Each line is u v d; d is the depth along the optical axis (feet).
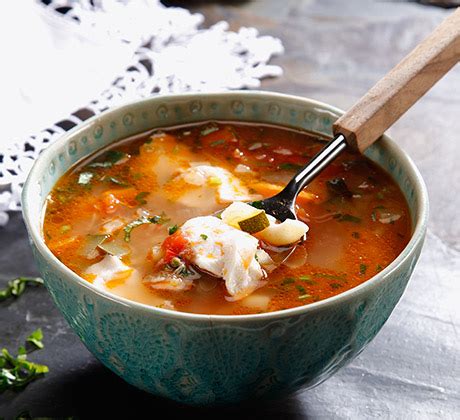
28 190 1.57
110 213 1.64
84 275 1.53
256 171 1.74
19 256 1.90
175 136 1.79
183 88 2.25
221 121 1.82
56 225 1.61
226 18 2.56
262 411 1.59
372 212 1.64
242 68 2.35
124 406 1.59
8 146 2.07
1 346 1.72
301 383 1.48
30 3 2.35
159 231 1.61
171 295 1.50
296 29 2.54
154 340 1.40
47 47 2.29
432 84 1.67
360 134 1.64
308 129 1.79
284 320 1.36
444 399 1.63
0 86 2.16
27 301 1.81
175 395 1.49
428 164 2.14
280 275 1.53
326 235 1.60
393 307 1.51
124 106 1.74
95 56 2.30
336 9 2.64
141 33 2.41
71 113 2.17
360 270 1.54
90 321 1.44
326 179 1.70
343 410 1.60
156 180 1.71
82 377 1.65
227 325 1.36
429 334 1.74
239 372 1.42
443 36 1.66
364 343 1.50
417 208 1.56
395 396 1.63
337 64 2.42
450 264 1.89
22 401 1.61
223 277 1.50
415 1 2.67
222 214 1.59
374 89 1.66
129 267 1.54
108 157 1.73
